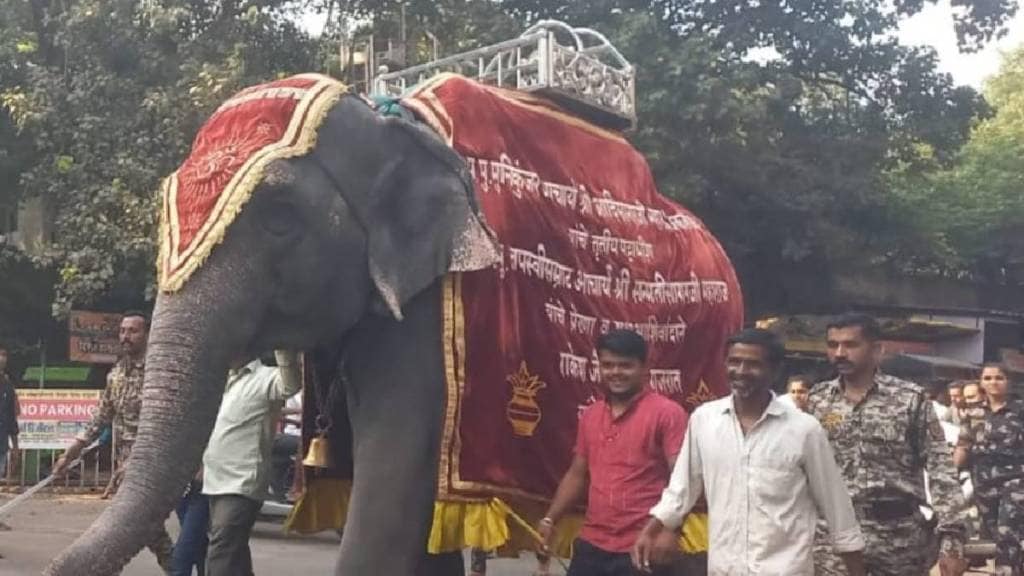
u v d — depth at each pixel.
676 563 5.16
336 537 11.62
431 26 15.64
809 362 17.39
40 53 17.38
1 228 19.47
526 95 5.76
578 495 5.00
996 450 8.50
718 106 13.70
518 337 4.90
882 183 16.45
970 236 20.52
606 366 4.99
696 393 6.09
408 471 4.45
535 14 15.41
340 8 15.91
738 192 15.21
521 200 5.05
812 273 17.00
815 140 15.72
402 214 4.50
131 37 16.02
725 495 4.30
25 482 15.63
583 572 5.00
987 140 25.16
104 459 16.69
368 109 4.58
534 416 4.96
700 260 6.31
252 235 4.10
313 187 4.23
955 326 18.38
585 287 5.34
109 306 17.52
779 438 4.25
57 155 16.09
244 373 6.43
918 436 5.00
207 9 16.06
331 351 4.62
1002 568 9.49
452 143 4.90
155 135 15.43
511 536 5.02
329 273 4.28
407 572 4.41
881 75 16.42
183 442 3.86
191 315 3.96
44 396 15.33
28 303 17.98
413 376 4.53
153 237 15.16
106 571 3.59
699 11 15.79
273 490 11.05
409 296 4.42
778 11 15.71
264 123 4.29
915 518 5.00
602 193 5.70
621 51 13.95
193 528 6.82
